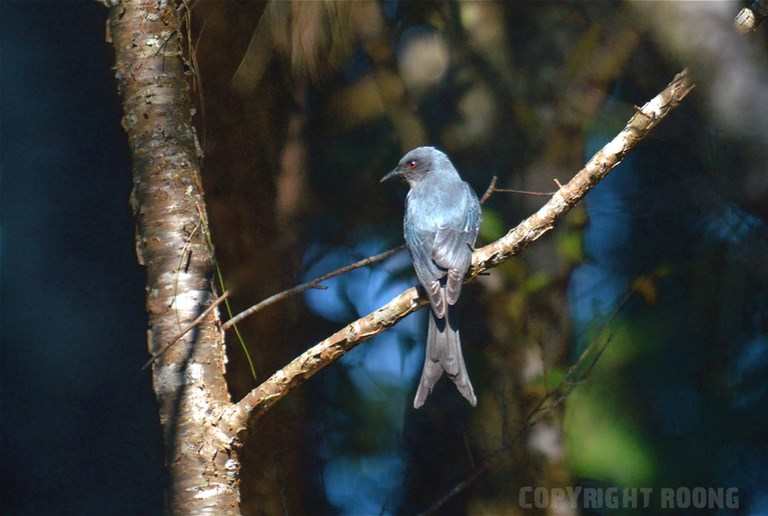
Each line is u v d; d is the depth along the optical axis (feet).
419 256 31.71
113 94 40.16
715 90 36.09
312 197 44.01
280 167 39.06
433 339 28.66
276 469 37.55
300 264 39.73
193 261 23.99
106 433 38.17
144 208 24.30
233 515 22.71
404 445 42.22
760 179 38.17
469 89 41.70
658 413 42.16
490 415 39.86
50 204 39.63
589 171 25.45
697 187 41.55
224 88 37.32
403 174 36.52
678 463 41.42
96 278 39.22
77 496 37.55
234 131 37.73
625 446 40.22
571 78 41.11
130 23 25.08
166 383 23.27
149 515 37.55
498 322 39.99
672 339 42.27
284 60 38.09
